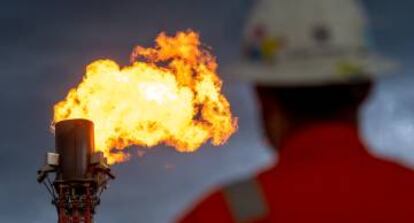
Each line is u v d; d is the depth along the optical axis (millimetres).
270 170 4797
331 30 4688
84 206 77688
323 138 4754
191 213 4719
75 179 78062
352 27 4723
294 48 4691
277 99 4816
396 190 4652
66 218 77500
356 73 4641
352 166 4711
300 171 4719
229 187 4723
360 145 4781
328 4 4719
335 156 4730
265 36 4734
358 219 4590
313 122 4805
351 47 4680
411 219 4590
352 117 4809
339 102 4754
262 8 4793
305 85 4719
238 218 4629
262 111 4918
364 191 4641
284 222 4598
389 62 4684
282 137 4867
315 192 4645
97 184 78312
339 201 4613
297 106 4789
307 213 4598
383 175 4688
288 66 4680
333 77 4645
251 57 4766
